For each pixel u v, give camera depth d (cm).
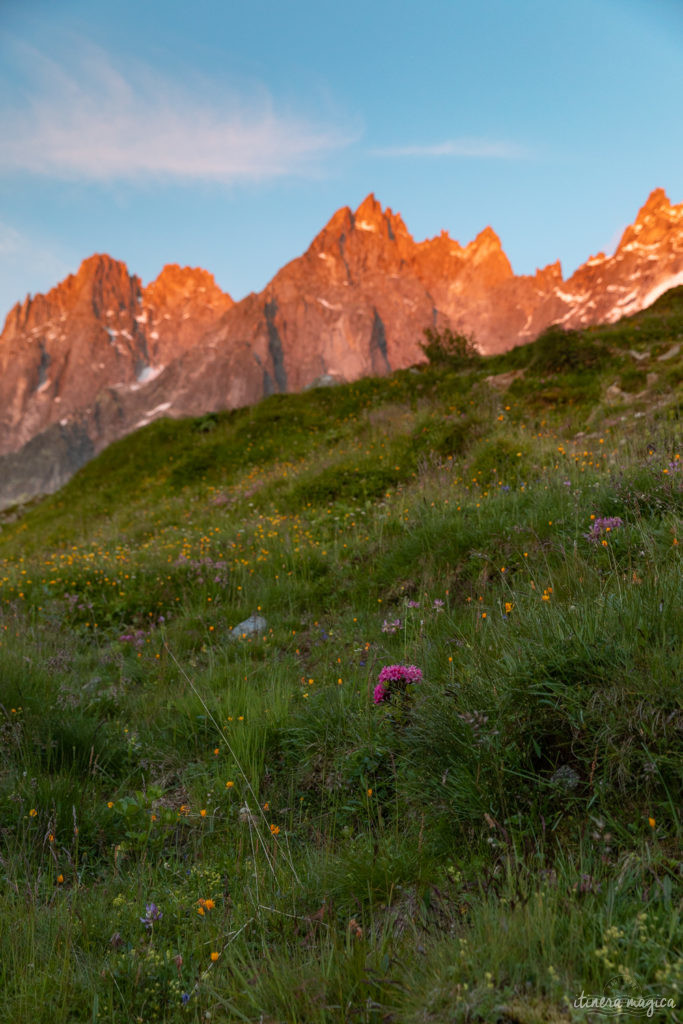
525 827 259
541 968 183
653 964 176
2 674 519
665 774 240
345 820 332
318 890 271
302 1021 198
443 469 991
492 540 609
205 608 761
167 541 1125
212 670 546
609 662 280
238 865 301
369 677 430
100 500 1927
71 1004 227
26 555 1589
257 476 1514
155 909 262
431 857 270
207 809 360
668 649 281
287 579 775
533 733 278
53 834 329
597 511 571
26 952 250
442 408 1455
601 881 213
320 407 1978
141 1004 224
